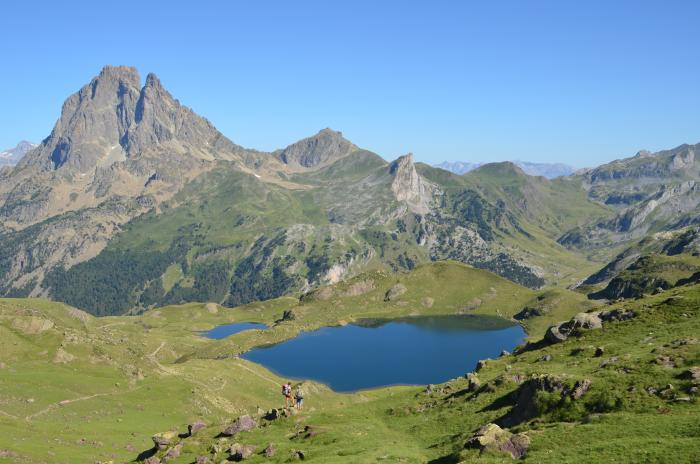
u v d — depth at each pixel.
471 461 48.34
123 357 155.38
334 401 165.38
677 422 47.53
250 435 74.94
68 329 161.75
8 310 167.50
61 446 89.62
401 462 54.69
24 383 121.38
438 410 78.75
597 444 46.25
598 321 97.19
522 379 78.00
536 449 48.94
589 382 59.91
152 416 120.44
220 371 175.50
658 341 75.75
